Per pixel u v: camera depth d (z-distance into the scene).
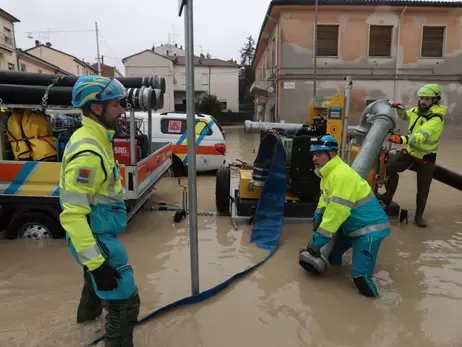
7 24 30.42
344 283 4.29
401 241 5.60
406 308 3.77
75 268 4.62
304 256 4.30
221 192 6.61
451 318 3.60
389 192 6.50
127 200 5.50
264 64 29.94
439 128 5.97
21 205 5.29
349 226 4.06
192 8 3.31
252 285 4.22
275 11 21.12
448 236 5.82
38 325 3.45
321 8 20.80
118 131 6.34
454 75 21.95
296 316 3.62
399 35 21.44
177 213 6.45
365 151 5.45
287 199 6.34
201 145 9.95
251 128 7.32
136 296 2.82
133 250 5.21
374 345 3.20
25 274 4.46
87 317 3.44
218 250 5.21
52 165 5.17
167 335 3.31
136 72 44.03
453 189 8.91
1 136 5.32
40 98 4.93
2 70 5.43
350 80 5.76
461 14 21.28
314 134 6.36
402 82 21.92
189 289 4.12
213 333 3.35
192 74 3.41
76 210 2.36
